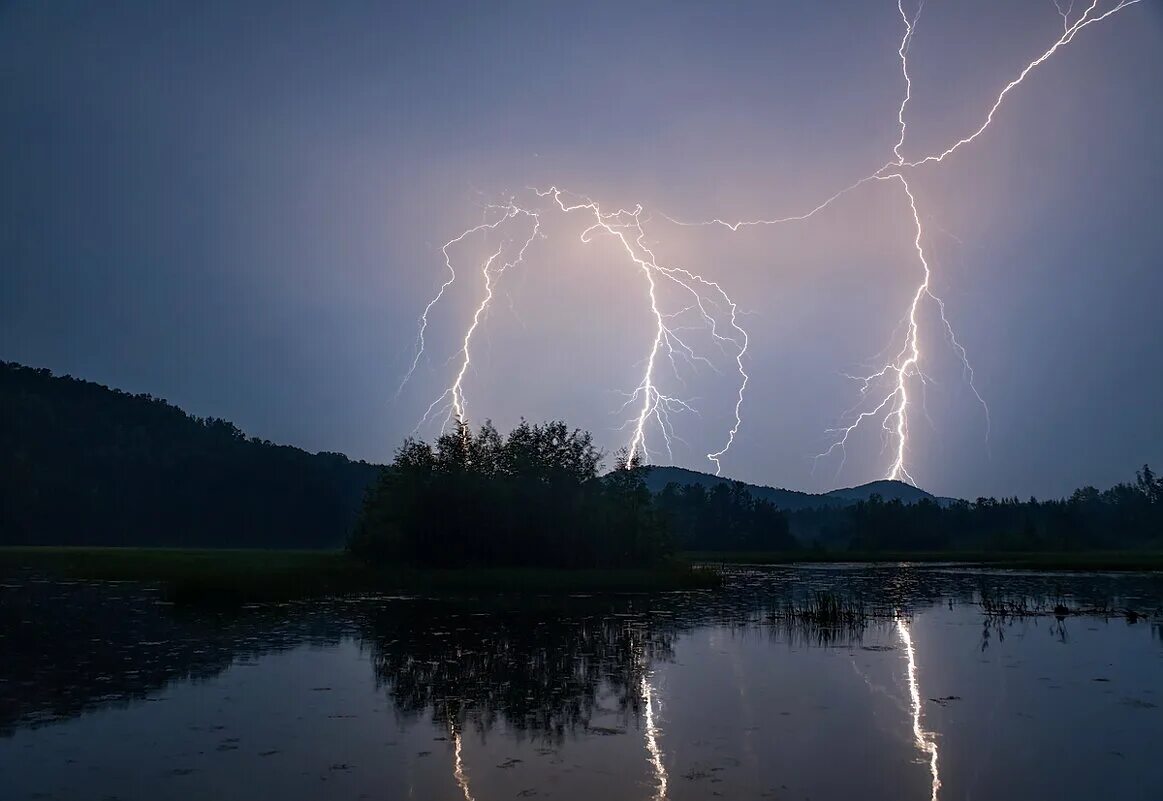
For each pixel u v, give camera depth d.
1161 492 130.00
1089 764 11.38
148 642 21.11
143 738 12.38
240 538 115.94
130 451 125.50
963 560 83.00
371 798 9.99
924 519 126.12
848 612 27.52
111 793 10.10
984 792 10.35
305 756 11.56
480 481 51.81
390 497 51.81
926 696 15.38
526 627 24.47
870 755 11.74
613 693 15.48
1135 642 22.09
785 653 20.05
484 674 17.19
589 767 11.15
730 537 118.94
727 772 10.99
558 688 15.90
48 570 49.03
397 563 50.25
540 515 51.53
